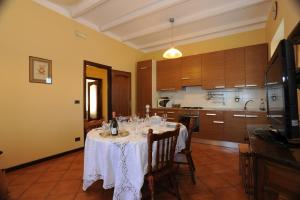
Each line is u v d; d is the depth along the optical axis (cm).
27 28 281
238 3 318
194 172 248
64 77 339
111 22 393
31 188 211
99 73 584
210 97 460
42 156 301
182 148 221
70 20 353
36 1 295
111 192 202
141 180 154
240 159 224
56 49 325
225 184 220
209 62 426
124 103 505
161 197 192
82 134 374
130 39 475
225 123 384
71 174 250
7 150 257
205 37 462
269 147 119
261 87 390
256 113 350
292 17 193
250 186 181
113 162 163
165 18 380
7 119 258
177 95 512
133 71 538
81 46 376
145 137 176
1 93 251
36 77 293
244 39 414
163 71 502
